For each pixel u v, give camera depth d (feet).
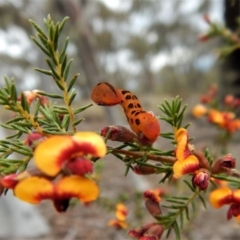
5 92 0.26
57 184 0.20
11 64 6.38
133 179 1.24
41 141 0.22
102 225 1.20
